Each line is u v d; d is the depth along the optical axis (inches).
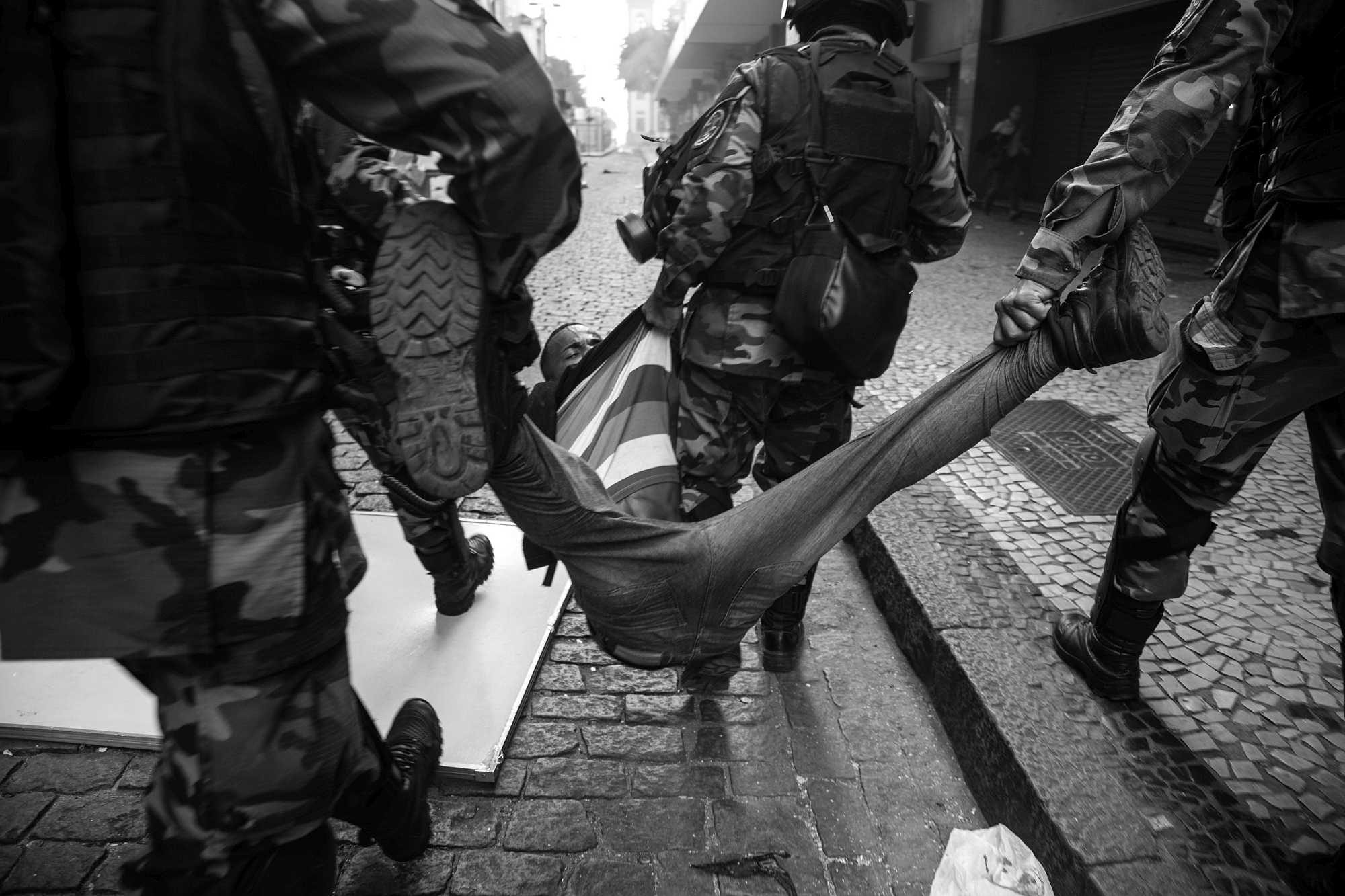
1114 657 88.2
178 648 42.0
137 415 39.8
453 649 103.6
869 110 81.0
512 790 85.7
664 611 65.9
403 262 44.8
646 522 64.2
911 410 70.2
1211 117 66.9
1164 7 444.1
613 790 86.2
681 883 76.4
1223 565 119.1
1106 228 67.5
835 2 84.4
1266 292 69.9
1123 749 82.9
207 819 44.8
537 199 43.4
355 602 111.8
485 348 47.0
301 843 49.3
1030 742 82.7
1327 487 72.1
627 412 87.0
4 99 36.5
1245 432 74.8
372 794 66.0
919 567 112.8
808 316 81.2
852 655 109.7
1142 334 66.5
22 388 38.1
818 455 96.0
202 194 39.9
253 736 44.6
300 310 45.4
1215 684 93.8
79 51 37.3
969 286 323.3
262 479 43.2
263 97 41.8
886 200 83.7
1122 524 86.4
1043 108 603.2
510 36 40.7
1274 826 75.1
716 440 90.7
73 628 41.6
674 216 83.0
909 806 86.5
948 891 72.9
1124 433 169.2
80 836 78.5
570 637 109.6
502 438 51.6
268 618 43.7
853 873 78.4
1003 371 70.4
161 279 39.3
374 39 39.3
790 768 90.2
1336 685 94.4
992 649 96.1
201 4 39.0
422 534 98.7
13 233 37.0
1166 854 71.4
